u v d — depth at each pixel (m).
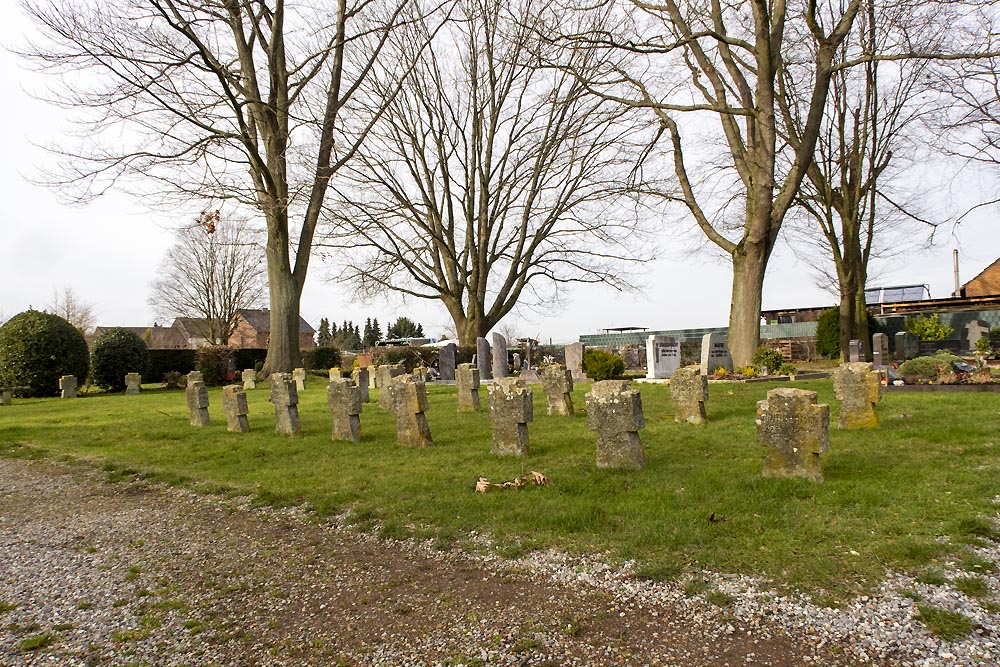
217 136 22.38
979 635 3.24
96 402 21.25
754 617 3.58
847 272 24.92
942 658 3.07
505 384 8.34
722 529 4.95
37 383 25.11
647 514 5.39
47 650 3.60
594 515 5.47
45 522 6.35
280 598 4.24
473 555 4.83
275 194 25.25
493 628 3.65
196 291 54.19
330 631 3.74
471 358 31.59
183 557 5.13
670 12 19.38
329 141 27.09
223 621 3.92
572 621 3.68
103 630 3.84
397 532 5.42
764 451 7.97
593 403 7.29
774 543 4.59
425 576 4.48
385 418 13.26
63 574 4.82
